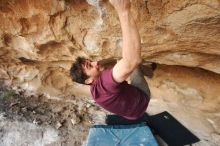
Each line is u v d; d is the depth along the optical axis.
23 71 4.16
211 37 2.53
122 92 1.98
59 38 3.27
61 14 2.99
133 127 3.71
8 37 3.52
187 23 2.44
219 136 3.47
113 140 3.58
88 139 3.61
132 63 1.73
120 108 2.07
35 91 4.29
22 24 3.27
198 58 2.98
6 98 4.26
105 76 1.88
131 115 2.17
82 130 3.83
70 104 4.14
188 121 3.70
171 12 2.41
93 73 2.08
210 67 3.07
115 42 3.04
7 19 3.27
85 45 3.22
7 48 3.71
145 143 3.51
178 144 3.54
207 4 2.19
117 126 3.75
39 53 3.62
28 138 3.79
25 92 4.31
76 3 2.81
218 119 3.57
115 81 1.84
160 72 3.69
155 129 3.73
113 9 2.68
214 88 3.48
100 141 3.58
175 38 2.72
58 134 3.80
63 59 3.69
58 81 4.21
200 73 3.50
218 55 2.84
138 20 2.64
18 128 3.91
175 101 3.79
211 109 3.58
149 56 3.14
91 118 3.95
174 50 2.94
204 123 3.63
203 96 3.57
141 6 2.50
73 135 3.78
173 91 3.75
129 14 1.65
